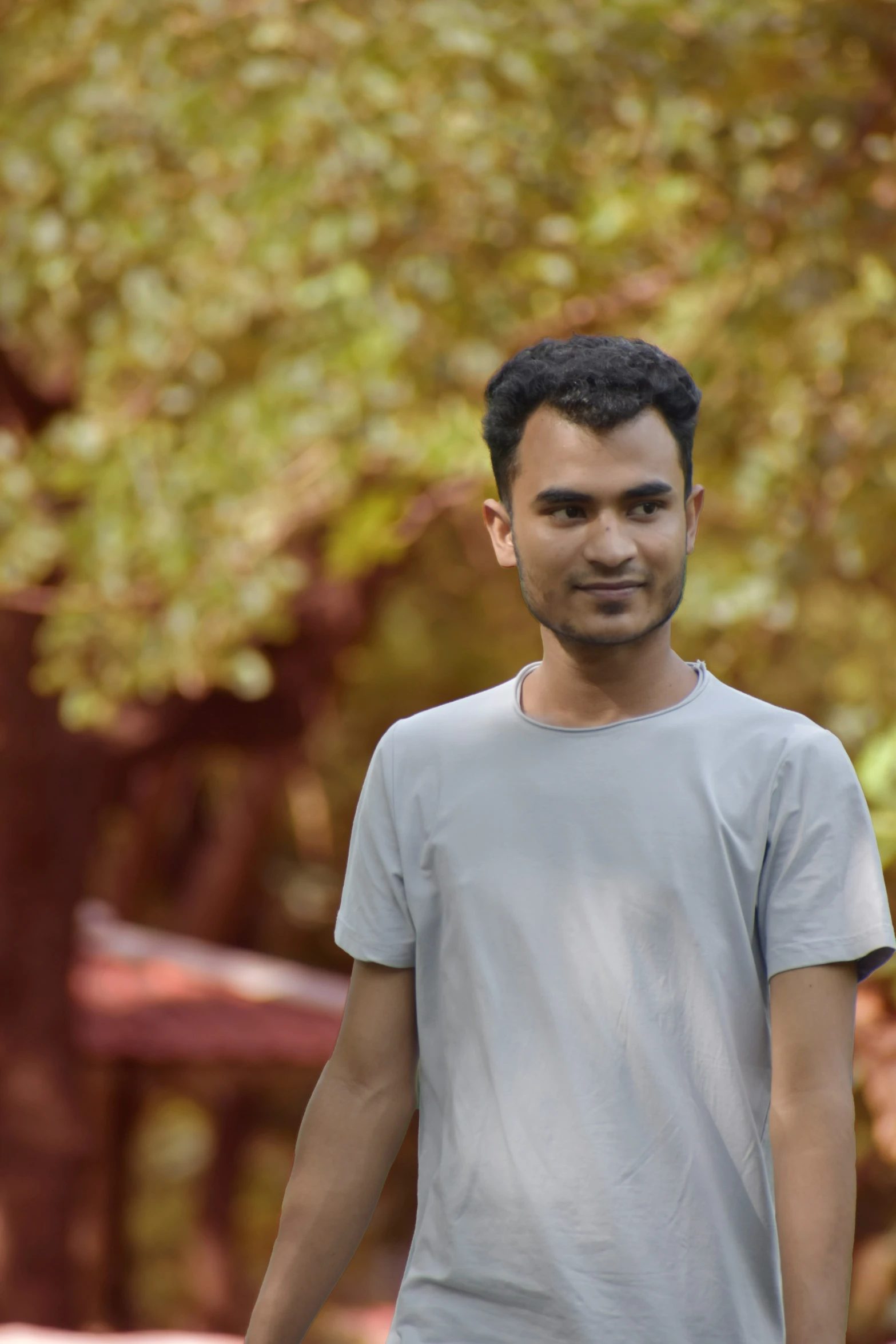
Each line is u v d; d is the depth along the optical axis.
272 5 14.88
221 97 14.95
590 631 3.97
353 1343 32.56
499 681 30.95
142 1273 40.12
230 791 39.09
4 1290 22.09
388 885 4.24
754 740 3.96
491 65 14.66
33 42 16.34
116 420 16.80
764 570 15.56
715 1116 3.80
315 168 15.02
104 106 15.44
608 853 3.91
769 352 14.92
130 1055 23.00
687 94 14.61
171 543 16.05
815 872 3.87
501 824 4.02
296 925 43.62
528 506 4.03
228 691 21.42
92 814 22.30
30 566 16.77
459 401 15.89
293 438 15.88
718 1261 3.74
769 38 14.30
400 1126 4.37
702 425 15.41
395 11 14.91
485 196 15.16
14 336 18.30
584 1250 3.74
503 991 3.93
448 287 15.31
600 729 4.02
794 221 14.45
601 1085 3.81
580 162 15.36
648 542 3.96
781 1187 3.75
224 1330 35.06
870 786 13.45
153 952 26.64
